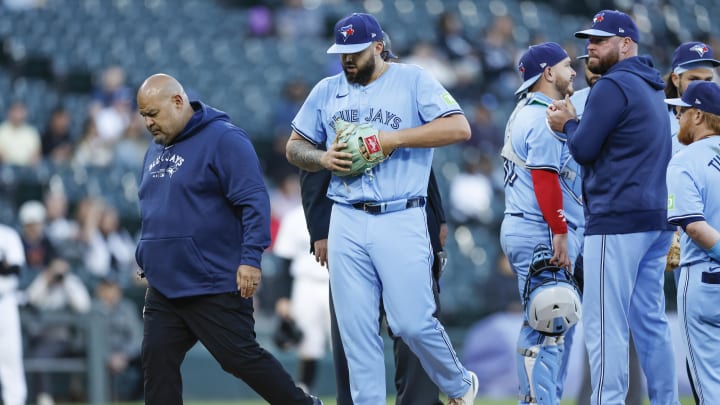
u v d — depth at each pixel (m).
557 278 22.64
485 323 45.88
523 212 23.14
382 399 20.70
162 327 21.03
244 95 64.75
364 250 20.52
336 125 20.67
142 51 66.88
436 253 22.73
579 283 24.06
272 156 56.28
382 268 20.38
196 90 64.50
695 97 20.77
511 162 23.31
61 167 54.88
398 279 20.27
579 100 23.97
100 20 68.81
